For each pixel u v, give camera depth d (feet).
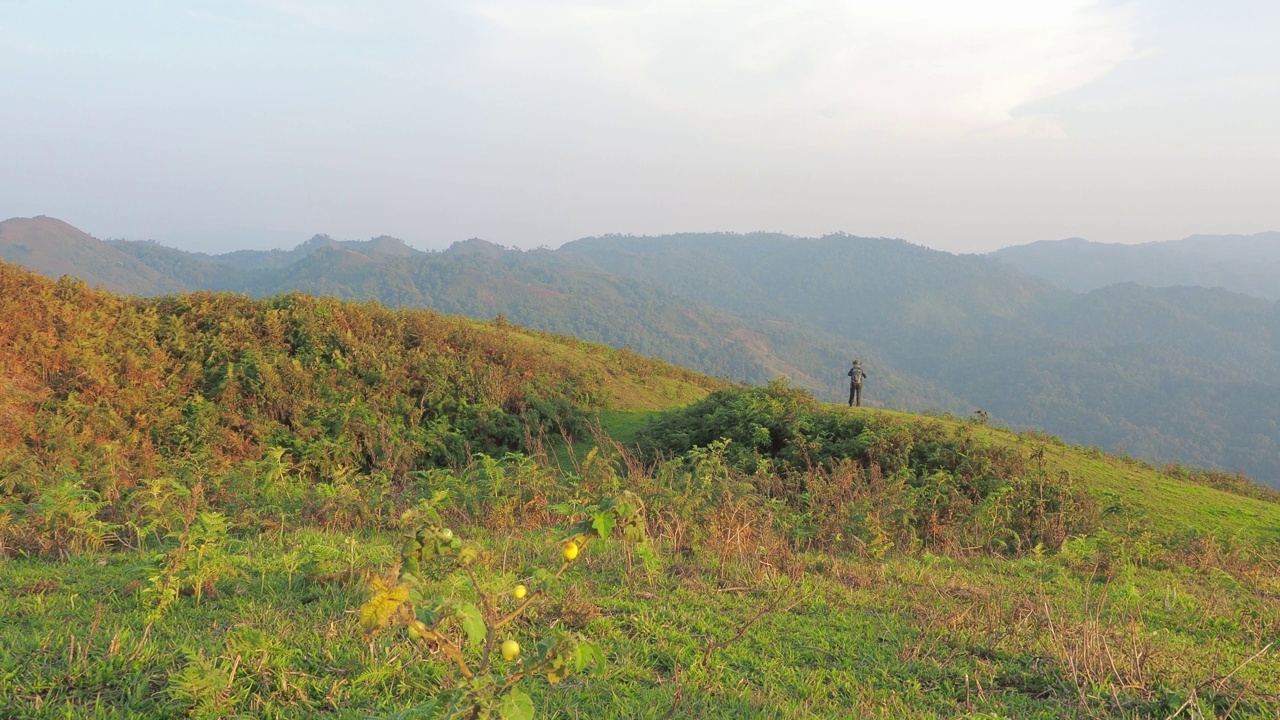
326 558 22.70
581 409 60.54
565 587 22.21
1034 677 18.34
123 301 53.83
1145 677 18.30
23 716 12.84
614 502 10.01
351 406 48.98
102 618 17.62
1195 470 70.59
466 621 9.31
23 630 16.72
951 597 24.68
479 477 35.99
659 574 24.32
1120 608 24.98
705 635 19.69
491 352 62.59
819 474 42.70
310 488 36.65
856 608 22.91
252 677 14.57
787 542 30.91
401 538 9.43
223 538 21.65
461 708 8.68
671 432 54.34
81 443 39.01
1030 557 33.14
